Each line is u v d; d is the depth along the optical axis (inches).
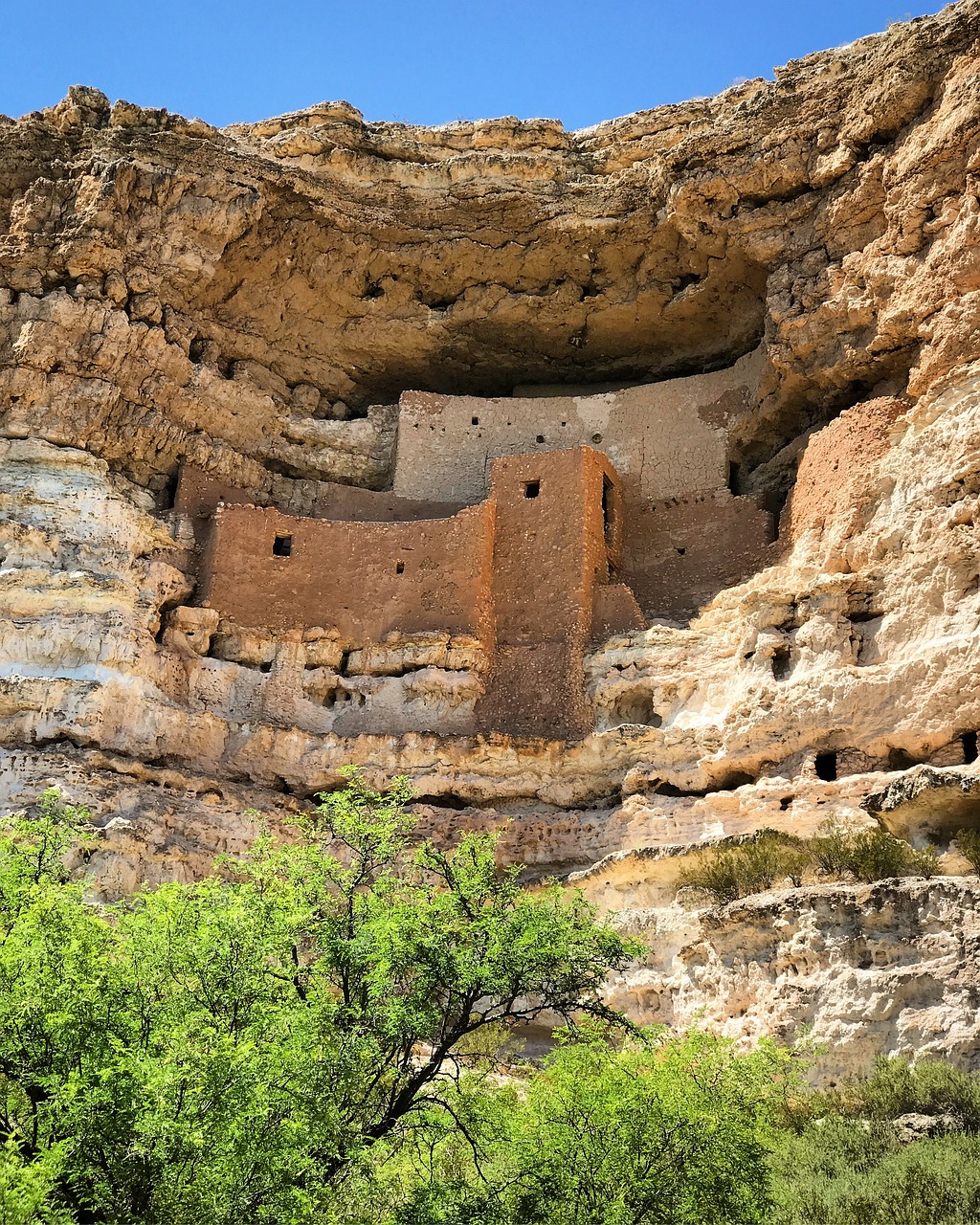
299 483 1576.0
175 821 1214.9
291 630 1411.2
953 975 847.1
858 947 895.1
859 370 1401.3
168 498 1491.1
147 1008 682.2
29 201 1528.1
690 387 1579.7
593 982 753.0
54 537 1347.2
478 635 1391.5
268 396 1608.0
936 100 1393.9
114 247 1515.7
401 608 1423.5
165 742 1288.1
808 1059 869.8
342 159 1644.9
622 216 1609.3
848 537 1275.8
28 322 1454.2
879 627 1203.9
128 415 1476.4
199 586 1418.6
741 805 1170.0
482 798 1309.1
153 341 1512.1
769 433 1521.9
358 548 1451.8
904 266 1363.2
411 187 1652.3
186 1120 602.2
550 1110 694.5
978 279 1294.3
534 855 1246.3
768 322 1483.8
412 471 1599.4
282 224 1625.2
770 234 1505.9
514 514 1454.2
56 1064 635.5
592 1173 659.4
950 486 1218.6
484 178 1646.2
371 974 717.3
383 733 1346.0
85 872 1139.9
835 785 1130.0
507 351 1706.4
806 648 1221.7
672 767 1248.8
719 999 956.0
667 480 1541.6
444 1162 755.4
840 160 1457.9
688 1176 661.3
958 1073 802.8
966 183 1333.7
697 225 1550.2
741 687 1248.8
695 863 1083.3
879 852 971.9
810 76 1503.4
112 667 1280.8
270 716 1366.9
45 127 1578.5
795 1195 709.9
